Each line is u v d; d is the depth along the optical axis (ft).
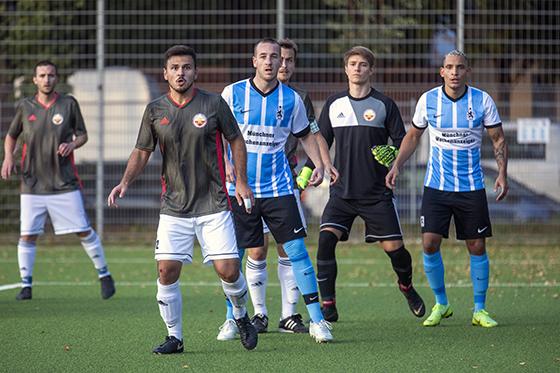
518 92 136.26
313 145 68.90
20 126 92.68
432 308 82.17
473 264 74.74
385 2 140.67
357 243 140.26
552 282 101.76
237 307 62.64
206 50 142.31
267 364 58.70
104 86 140.36
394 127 75.36
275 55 66.39
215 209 60.23
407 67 136.56
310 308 66.59
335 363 59.00
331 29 140.05
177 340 62.64
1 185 141.79
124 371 56.65
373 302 87.35
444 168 74.33
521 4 137.18
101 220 140.05
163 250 60.34
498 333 70.03
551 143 136.26
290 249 66.74
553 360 59.82
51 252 135.54
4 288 98.48
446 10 136.15
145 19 146.00
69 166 91.91
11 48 145.48
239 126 67.00
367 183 74.74
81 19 148.15
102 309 82.94
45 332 70.69
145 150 60.80
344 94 75.97
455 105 73.61
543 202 136.77
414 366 58.08
